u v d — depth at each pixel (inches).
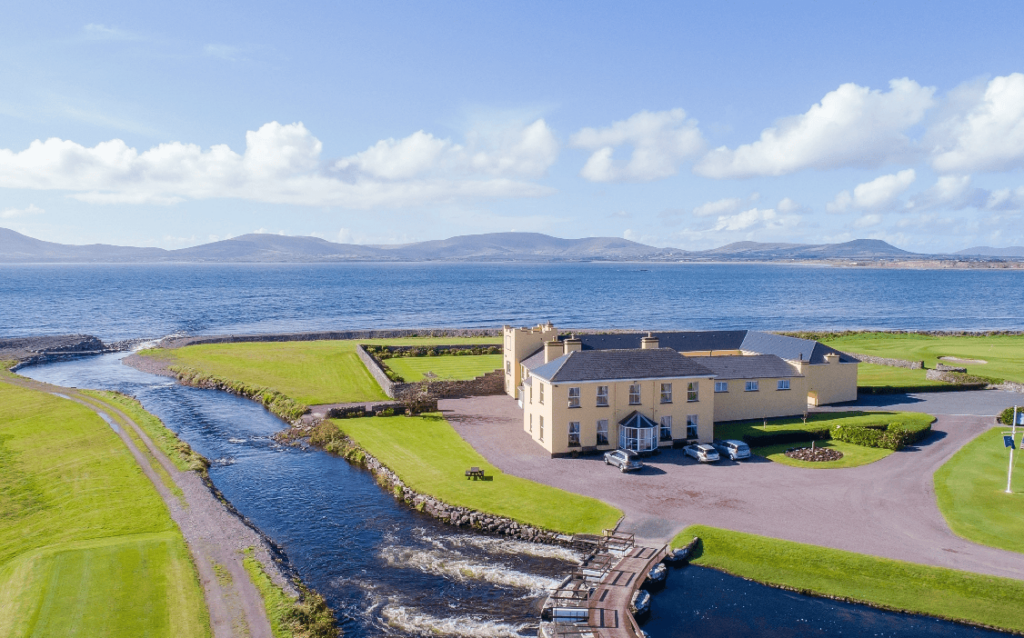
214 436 2568.9
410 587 1402.6
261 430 2657.5
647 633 1218.0
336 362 3885.3
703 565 1460.4
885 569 1364.4
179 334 5807.1
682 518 1632.6
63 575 1323.8
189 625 1162.0
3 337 5310.0
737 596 1348.4
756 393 2573.8
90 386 3609.7
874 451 2158.0
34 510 1712.6
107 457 2143.2
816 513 1649.9
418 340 4945.9
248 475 2112.5
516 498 1779.0
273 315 7431.1
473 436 2377.0
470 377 3371.1
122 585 1290.6
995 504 1686.8
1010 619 1229.1
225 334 5561.0
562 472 1974.7
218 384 3508.9
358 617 1289.4
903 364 3786.9
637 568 1403.8
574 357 2192.4
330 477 2091.5
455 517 1717.5
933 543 1473.9
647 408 2190.0
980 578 1307.8
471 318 7273.6
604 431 2165.4
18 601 1221.1
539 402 2251.5
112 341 5408.5
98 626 1143.0
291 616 1207.6
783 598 1339.8
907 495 1763.0
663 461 2079.2
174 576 1337.4
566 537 1565.0
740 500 1740.9
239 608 1232.2
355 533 1672.0
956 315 7854.3
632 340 3036.4
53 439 2338.8
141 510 1708.9
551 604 1277.1
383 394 3097.9
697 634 1220.5
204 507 1744.6
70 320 6820.9
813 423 2416.3
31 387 3321.9
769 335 3125.0
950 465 1996.8
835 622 1258.6
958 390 3179.1
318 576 1453.0
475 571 1461.6
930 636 1214.3
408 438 2365.9
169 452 2203.5
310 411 2815.0
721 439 2239.2
